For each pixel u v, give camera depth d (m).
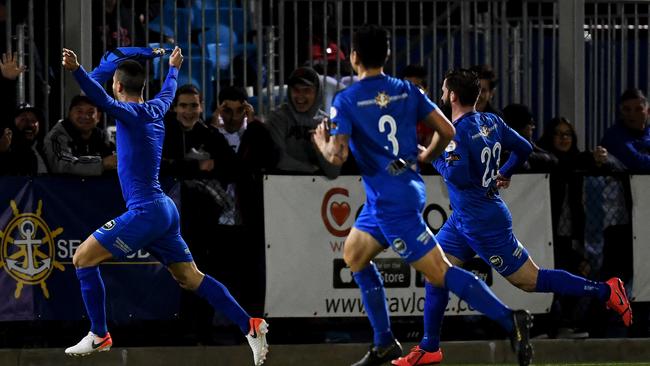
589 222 31.67
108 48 35.34
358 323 31.48
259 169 30.66
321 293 30.55
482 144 26.00
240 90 33.69
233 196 30.33
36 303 29.50
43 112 33.38
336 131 23.09
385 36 23.52
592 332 31.78
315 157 31.06
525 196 31.41
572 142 33.12
